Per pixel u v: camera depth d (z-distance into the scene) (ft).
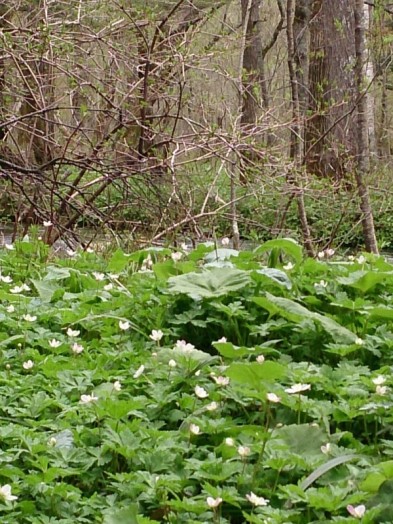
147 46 27.86
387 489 8.81
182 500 9.12
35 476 9.25
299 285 15.88
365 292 15.85
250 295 15.08
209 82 30.14
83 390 11.87
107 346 14.21
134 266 19.93
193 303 14.98
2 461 9.77
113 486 9.41
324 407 10.91
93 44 29.96
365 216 31.12
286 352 13.78
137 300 15.55
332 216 33.55
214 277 15.24
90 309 15.67
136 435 10.43
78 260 21.17
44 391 11.97
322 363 13.57
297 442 10.23
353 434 11.04
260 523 8.35
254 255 18.56
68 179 31.14
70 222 27.68
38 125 31.09
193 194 29.91
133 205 28.63
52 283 17.47
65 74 28.43
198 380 12.07
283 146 30.32
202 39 33.65
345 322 14.71
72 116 28.63
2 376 12.44
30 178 27.78
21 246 21.97
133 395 12.03
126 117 28.66
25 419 10.98
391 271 17.06
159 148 29.68
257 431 10.42
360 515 8.23
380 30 34.96
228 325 14.33
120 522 8.68
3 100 29.22
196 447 10.28
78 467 9.87
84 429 10.41
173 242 26.84
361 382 11.73
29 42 26.84
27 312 15.51
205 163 30.42
